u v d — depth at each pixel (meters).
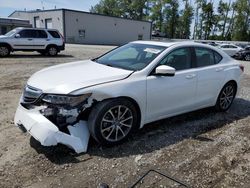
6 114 5.07
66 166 3.36
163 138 4.29
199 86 4.93
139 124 4.18
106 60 4.77
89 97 3.56
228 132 4.67
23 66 11.48
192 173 3.36
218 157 3.78
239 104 6.53
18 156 3.54
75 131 3.59
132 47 4.97
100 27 44.69
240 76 5.90
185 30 74.81
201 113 5.64
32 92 3.66
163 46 4.65
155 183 3.12
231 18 71.69
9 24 32.97
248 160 3.74
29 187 2.97
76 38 41.81
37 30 16.06
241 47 24.36
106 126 3.79
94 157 3.59
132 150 3.84
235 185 3.17
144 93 4.04
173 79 4.43
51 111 3.47
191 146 4.07
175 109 4.62
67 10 39.78
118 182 3.11
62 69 4.27
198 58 5.02
